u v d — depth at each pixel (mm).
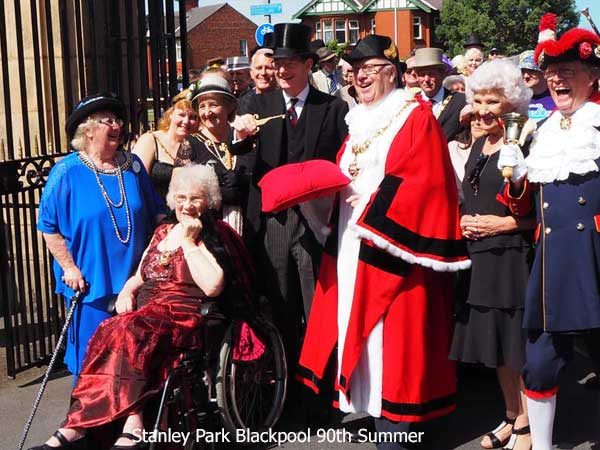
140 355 4055
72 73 6664
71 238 4629
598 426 4699
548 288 3875
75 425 4016
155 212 4926
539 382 3992
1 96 6828
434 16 56531
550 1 47125
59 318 6148
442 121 5746
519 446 4344
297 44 4684
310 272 4699
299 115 4773
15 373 5590
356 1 57469
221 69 5301
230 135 5051
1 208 5398
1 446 4668
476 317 4211
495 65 4133
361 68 4395
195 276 4289
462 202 4359
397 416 4223
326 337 4531
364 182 4371
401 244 4152
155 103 6617
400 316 4227
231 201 4879
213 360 4391
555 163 3855
